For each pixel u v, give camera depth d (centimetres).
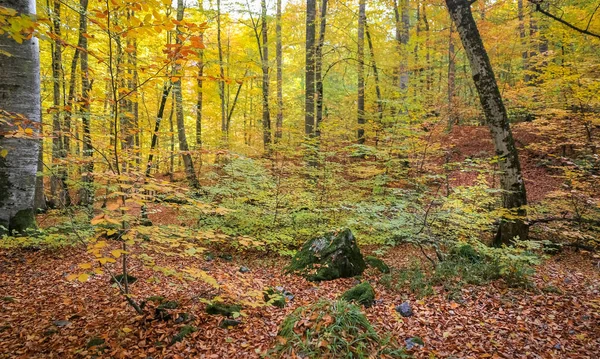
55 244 629
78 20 928
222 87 1373
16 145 590
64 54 1216
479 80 686
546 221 750
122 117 600
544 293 486
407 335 389
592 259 649
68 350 339
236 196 898
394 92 1216
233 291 382
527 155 1366
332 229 744
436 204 762
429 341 377
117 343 348
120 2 270
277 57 1608
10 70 534
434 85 1419
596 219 724
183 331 368
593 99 941
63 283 508
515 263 556
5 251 607
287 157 964
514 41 1293
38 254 625
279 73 1638
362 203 778
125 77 366
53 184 1014
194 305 432
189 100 1067
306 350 313
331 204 878
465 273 550
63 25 941
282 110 1424
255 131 1590
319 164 1009
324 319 342
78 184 775
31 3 548
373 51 1420
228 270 642
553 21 1176
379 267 637
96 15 285
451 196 674
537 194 1043
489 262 584
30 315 408
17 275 525
